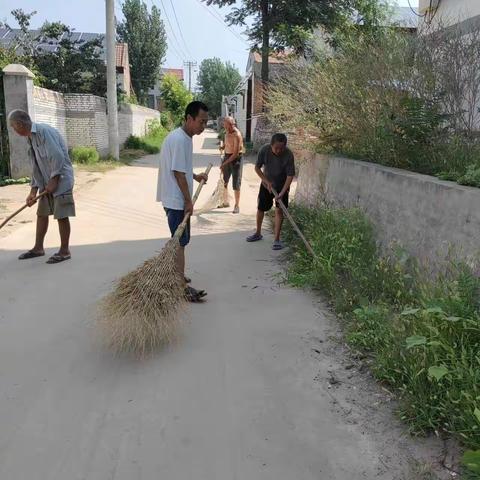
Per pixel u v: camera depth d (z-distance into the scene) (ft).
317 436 9.22
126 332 11.82
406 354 10.65
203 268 18.76
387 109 18.69
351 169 19.93
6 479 8.15
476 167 14.57
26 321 13.94
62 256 19.22
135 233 23.94
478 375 9.11
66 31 72.49
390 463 8.50
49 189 18.21
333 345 12.64
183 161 14.57
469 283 11.07
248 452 8.81
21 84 37.86
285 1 64.13
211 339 13.04
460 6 26.78
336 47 26.30
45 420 9.66
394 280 14.43
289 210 24.50
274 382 11.03
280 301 15.58
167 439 9.14
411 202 15.08
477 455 7.39
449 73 18.70
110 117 56.59
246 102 111.24
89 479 8.17
